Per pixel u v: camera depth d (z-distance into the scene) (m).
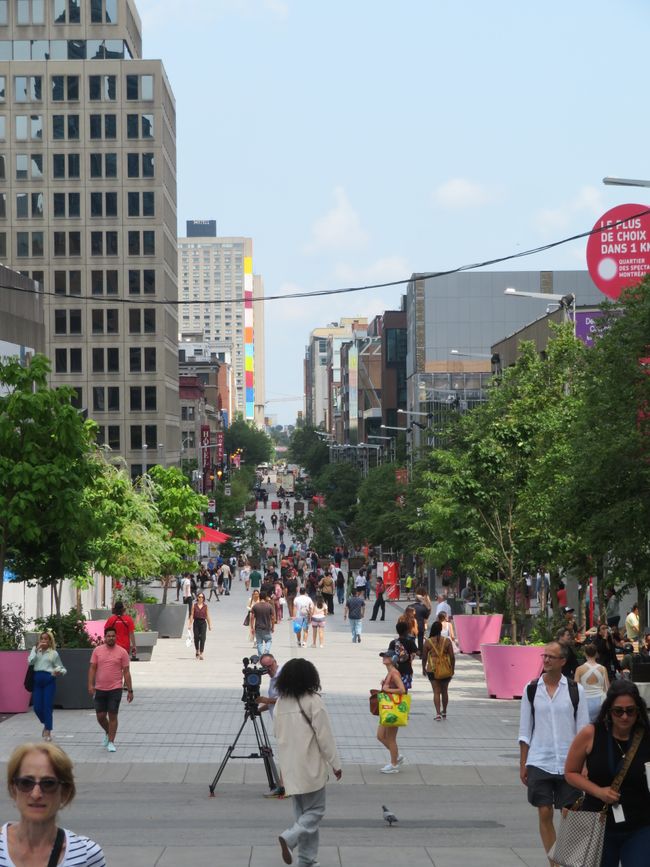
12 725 36.53
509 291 64.38
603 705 14.02
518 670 44.50
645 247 59.19
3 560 41.81
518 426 52.09
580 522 41.66
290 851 19.45
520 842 21.50
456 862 19.72
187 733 35.19
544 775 18.00
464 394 190.50
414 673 55.53
